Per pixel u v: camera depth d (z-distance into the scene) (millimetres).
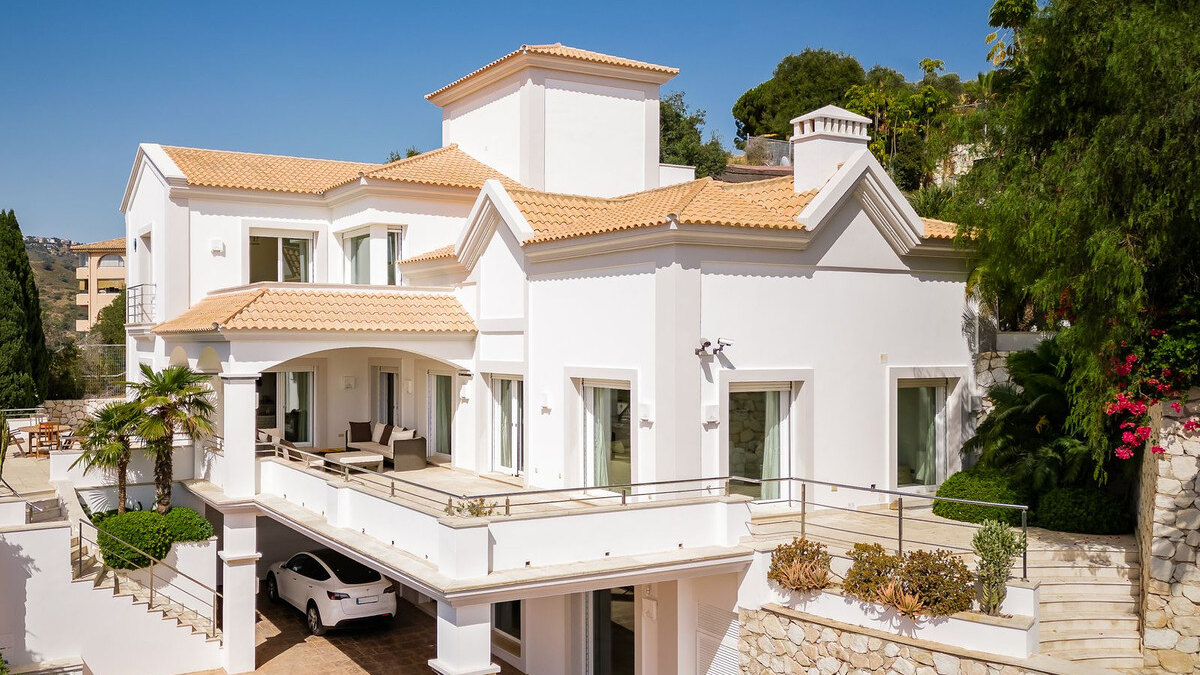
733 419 18672
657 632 18750
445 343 24016
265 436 26703
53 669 19344
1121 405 15102
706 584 17281
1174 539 14484
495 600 14078
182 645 21250
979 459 21812
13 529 19453
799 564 15648
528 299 21672
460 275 25172
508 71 28500
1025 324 24422
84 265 95438
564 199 22688
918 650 13836
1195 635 14227
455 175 28547
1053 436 19359
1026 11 25062
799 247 18984
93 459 23297
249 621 21297
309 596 24141
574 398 20188
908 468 21328
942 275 21531
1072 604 15289
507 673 22484
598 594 20766
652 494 16750
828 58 67812
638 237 17906
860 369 20094
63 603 19938
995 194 18469
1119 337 15039
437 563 14969
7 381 38094
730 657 16781
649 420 17938
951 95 52594
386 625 24922
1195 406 14469
